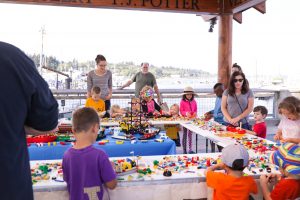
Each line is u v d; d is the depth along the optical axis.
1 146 1.05
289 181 2.06
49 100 1.19
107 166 1.96
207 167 2.39
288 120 2.94
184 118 5.05
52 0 5.89
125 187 2.13
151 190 2.16
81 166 1.93
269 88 8.39
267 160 2.61
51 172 2.33
